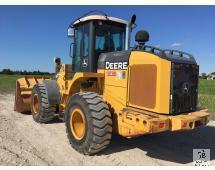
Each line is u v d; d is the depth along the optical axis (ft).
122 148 20.48
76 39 23.21
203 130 26.45
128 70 18.63
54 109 26.35
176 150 20.59
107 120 18.02
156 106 16.78
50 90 25.89
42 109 26.16
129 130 17.48
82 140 18.61
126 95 18.74
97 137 17.84
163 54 16.81
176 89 17.12
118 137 23.02
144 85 17.52
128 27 22.75
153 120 15.80
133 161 18.11
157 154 19.60
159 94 16.63
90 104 18.16
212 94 75.66
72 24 22.97
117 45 22.52
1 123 26.16
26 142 21.07
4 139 20.62
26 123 27.20
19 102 31.76
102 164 17.39
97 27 21.45
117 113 19.03
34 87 28.09
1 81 97.76
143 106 17.61
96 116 17.87
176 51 17.88
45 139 22.06
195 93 18.57
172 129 16.33
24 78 32.53
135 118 16.80
